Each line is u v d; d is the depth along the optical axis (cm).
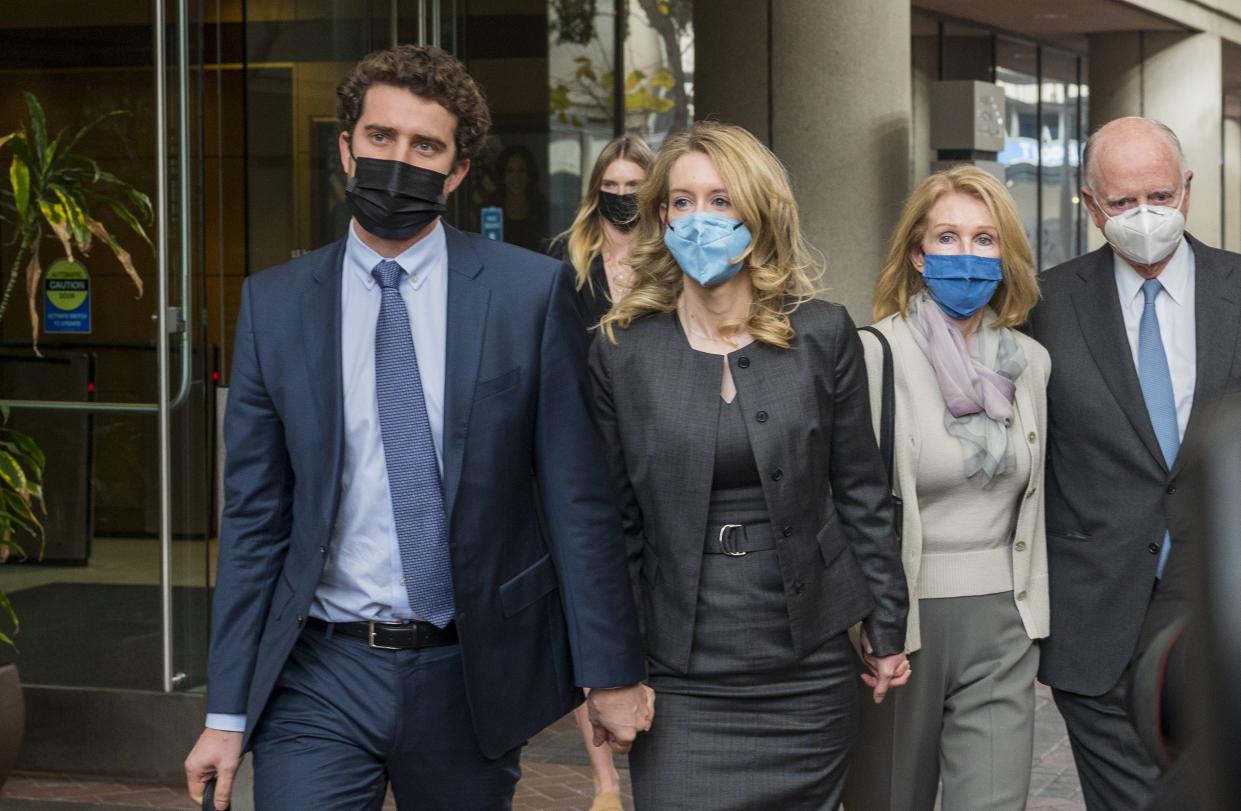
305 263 405
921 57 1944
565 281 407
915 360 496
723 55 1305
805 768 439
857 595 446
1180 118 2264
